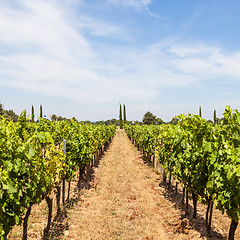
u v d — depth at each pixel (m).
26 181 3.43
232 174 3.29
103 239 4.49
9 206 2.98
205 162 4.38
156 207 6.29
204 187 4.41
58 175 5.20
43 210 5.67
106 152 18.45
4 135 3.27
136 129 20.89
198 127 4.49
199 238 4.48
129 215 5.71
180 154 5.83
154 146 11.72
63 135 7.89
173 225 5.12
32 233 4.45
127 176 9.90
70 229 4.86
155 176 9.98
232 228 3.71
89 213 5.80
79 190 7.66
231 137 3.79
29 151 3.48
